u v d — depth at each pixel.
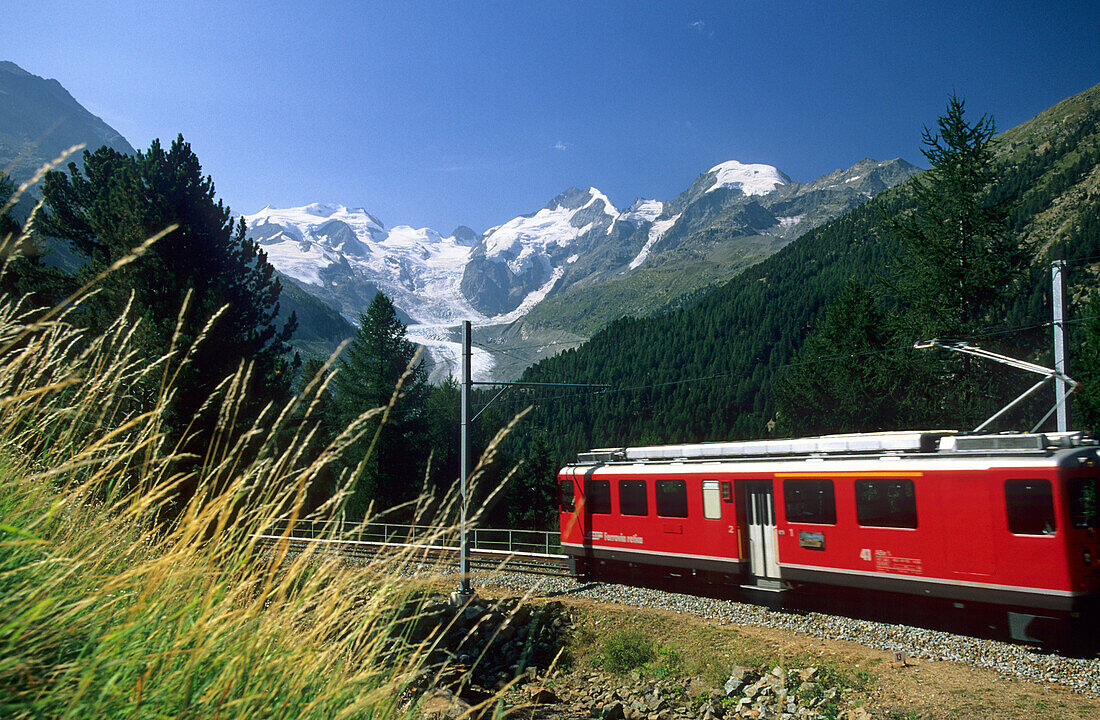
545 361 180.38
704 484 16.89
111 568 2.20
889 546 13.21
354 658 2.54
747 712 11.34
